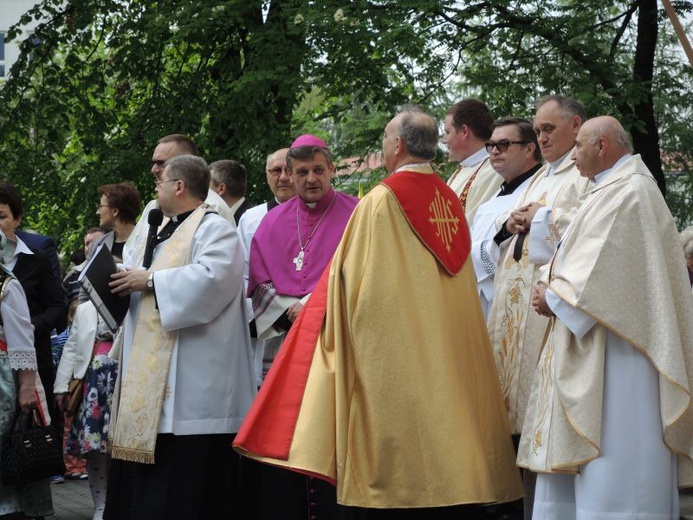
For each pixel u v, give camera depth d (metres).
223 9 15.74
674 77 16.48
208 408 6.86
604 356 5.68
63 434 10.31
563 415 5.68
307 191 7.23
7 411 7.62
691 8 15.48
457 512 6.00
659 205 5.78
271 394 5.87
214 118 17.61
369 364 5.80
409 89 16.38
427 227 6.03
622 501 5.59
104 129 18.89
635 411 5.65
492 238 7.09
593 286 5.64
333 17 14.51
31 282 8.91
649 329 5.64
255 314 7.21
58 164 20.20
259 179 16.78
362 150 16.53
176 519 6.77
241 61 17.81
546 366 5.91
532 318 6.56
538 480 5.94
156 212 7.18
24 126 19.20
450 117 7.98
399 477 5.73
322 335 5.93
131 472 7.19
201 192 7.25
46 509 7.84
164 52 18.88
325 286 6.00
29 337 7.70
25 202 19.27
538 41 15.41
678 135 18.75
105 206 9.04
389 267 5.88
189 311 6.78
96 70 18.95
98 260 6.87
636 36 16.61
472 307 6.18
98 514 8.67
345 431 5.77
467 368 6.05
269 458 5.78
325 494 6.96
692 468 5.73
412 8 14.69
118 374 7.18
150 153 18.14
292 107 17.50
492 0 14.64
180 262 6.98
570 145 6.85
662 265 5.66
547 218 6.45
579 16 15.12
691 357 5.66
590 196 5.91
